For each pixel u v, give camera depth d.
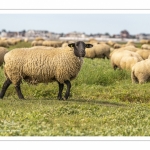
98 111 16.64
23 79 19.03
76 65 18.72
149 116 15.80
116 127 13.93
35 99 19.41
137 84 23.83
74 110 16.22
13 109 16.81
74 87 22.77
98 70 27.73
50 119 15.05
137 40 133.38
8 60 18.80
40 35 156.12
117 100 20.39
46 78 18.73
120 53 32.47
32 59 18.53
